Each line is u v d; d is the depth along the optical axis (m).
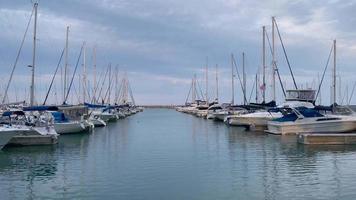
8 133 33.22
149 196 18.75
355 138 35.69
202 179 22.20
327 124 43.06
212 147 36.09
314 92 51.84
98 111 75.12
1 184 21.25
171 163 27.41
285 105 48.66
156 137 46.59
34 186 20.73
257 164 26.75
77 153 32.56
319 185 20.52
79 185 20.88
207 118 88.19
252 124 53.22
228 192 19.38
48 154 32.00
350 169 24.66
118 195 18.92
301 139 37.00
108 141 41.97
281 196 18.56
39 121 37.81
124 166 26.28
